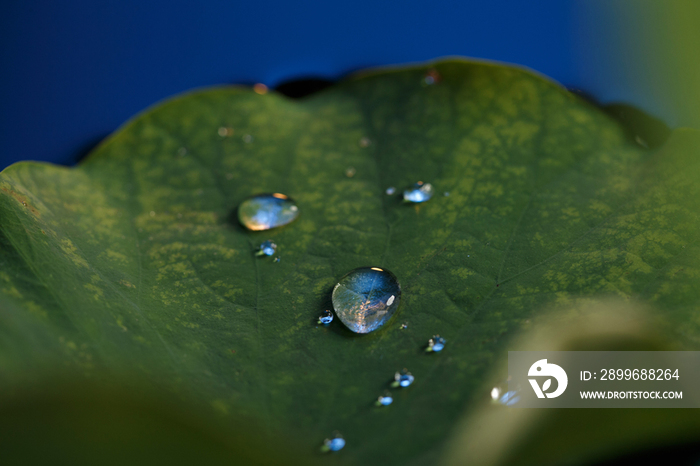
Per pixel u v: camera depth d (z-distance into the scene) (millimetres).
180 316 209
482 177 222
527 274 211
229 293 212
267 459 190
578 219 215
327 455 199
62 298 203
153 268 215
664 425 196
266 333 209
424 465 198
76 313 203
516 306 208
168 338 207
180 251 217
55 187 224
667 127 227
